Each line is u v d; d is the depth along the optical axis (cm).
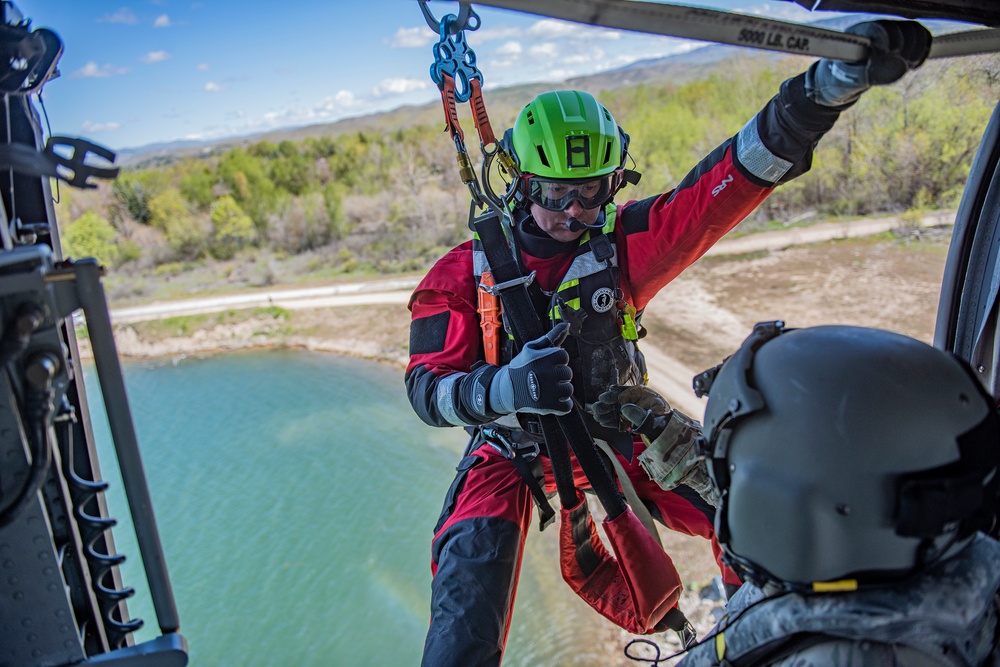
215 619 1712
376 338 3288
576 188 205
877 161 2780
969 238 186
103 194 5106
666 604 207
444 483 2112
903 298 2202
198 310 3891
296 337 3450
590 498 1432
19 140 126
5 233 119
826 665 102
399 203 4566
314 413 2688
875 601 96
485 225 208
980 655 106
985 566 100
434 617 198
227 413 2819
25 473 112
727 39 124
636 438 229
